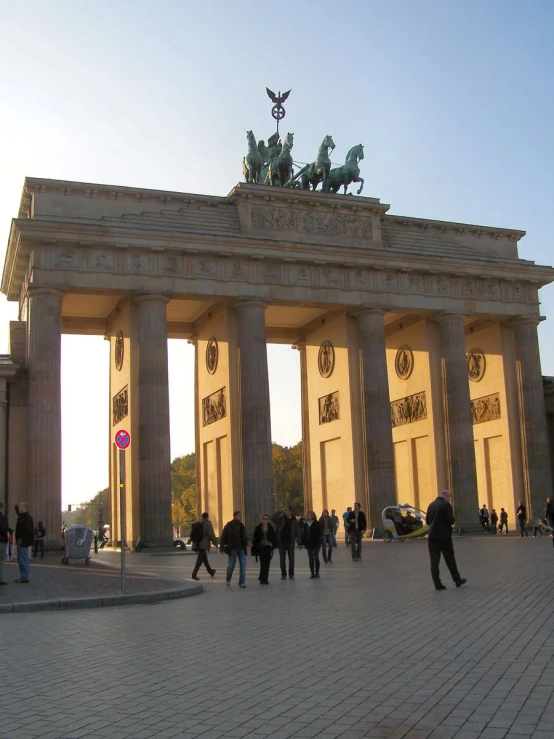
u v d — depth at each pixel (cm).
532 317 10700
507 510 10669
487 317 10650
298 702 1600
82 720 1513
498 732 1353
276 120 10656
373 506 9488
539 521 8831
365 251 9712
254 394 9019
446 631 2395
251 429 8975
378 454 9531
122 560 3656
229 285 9125
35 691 1762
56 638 2480
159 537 8331
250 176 10294
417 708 1524
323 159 10119
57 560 6838
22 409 8456
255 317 9156
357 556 5756
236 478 9206
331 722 1449
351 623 2633
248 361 9088
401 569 4847
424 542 8338
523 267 10594
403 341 11075
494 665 1880
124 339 9206
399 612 2858
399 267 9906
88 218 8788
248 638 2392
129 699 1669
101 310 9875
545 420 10588
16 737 1405
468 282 10412
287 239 9556
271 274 9362
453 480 9994
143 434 8512
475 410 11375
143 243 8706
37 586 4112
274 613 2966
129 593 3588
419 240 10450
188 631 2567
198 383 10544
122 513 3709
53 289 8338
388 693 1648
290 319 10806
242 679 1828
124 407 9188
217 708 1574
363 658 2023
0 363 8262
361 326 9850
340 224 9894
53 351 8250
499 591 3391
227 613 3008
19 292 9900
